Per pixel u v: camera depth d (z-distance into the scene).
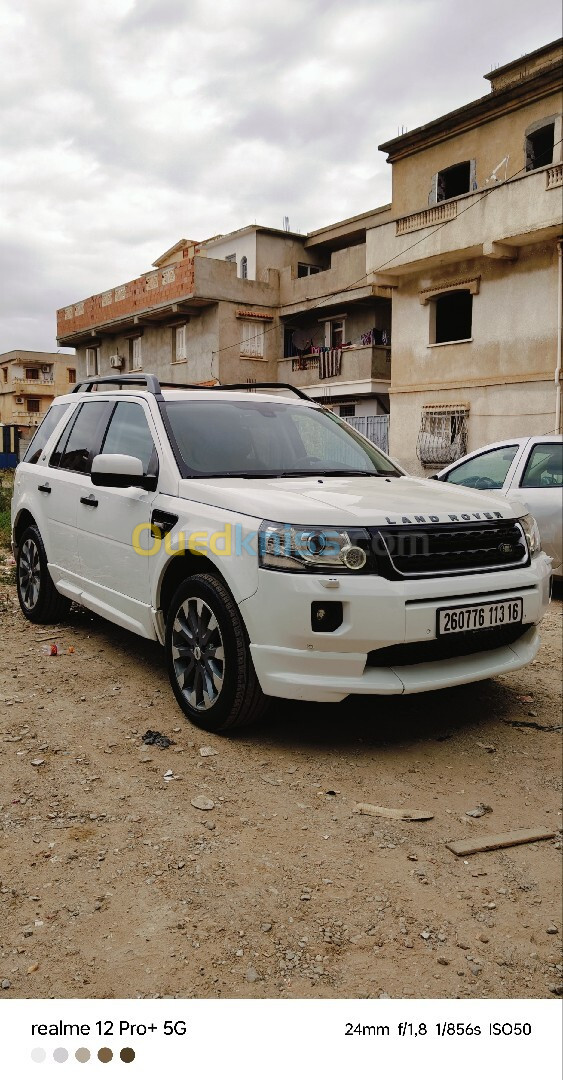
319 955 2.26
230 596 3.57
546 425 17.11
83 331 34.50
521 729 3.98
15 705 4.12
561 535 6.91
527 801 3.23
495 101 17.83
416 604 3.35
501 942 2.35
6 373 65.25
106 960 2.21
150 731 3.77
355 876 2.66
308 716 4.07
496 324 18.09
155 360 31.83
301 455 4.59
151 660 4.91
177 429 4.38
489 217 17.16
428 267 19.45
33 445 6.16
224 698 3.60
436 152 19.59
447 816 3.08
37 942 2.27
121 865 2.67
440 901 2.54
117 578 4.46
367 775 3.40
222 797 3.16
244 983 2.13
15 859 2.70
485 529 3.68
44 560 5.50
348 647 3.30
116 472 4.12
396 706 4.26
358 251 26.23
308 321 29.77
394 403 20.83
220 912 2.44
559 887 2.65
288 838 2.88
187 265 27.88
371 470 4.71
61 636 5.44
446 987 2.15
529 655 3.89
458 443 18.95
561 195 15.77
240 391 5.26
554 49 19.88
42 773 3.35
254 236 31.75
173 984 2.12
